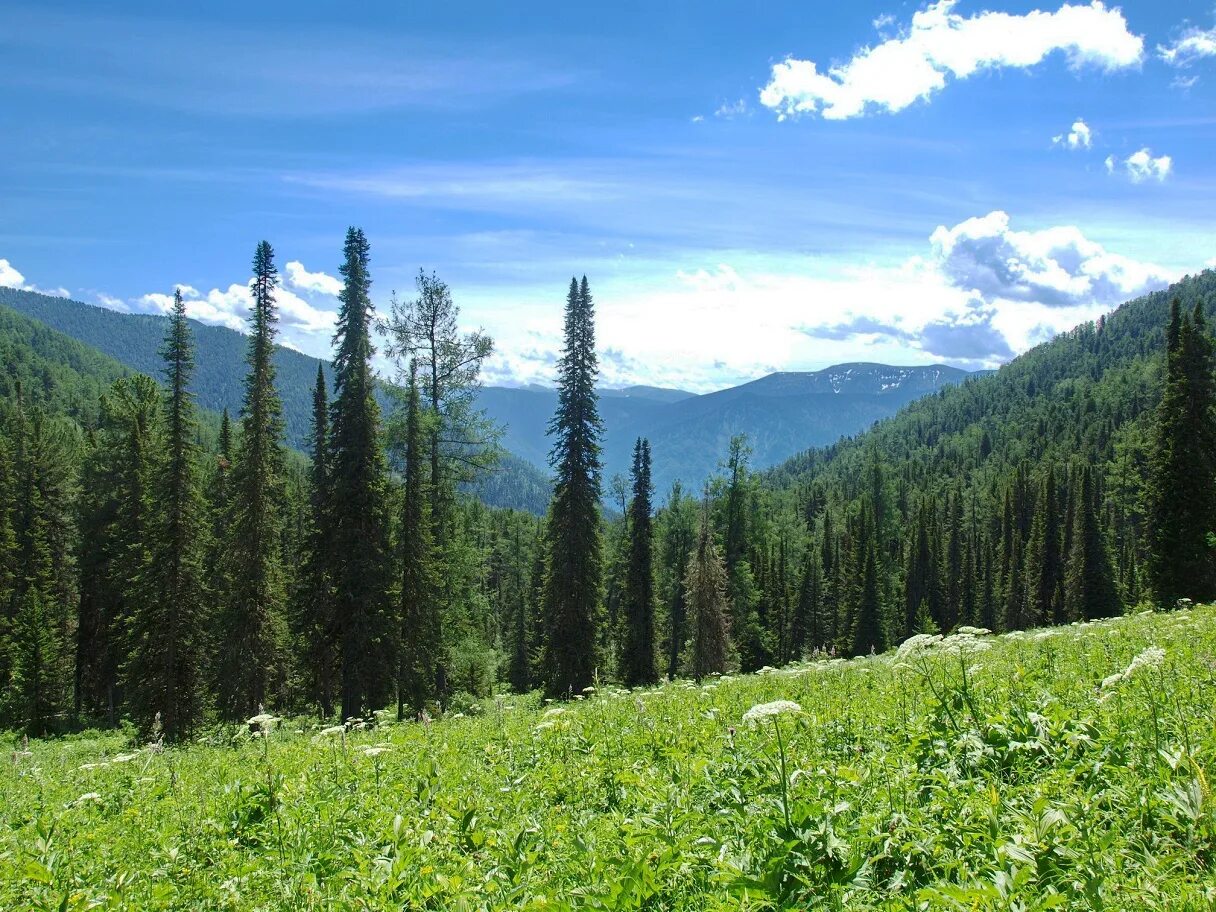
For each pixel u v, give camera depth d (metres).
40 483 56.00
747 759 7.14
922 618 80.88
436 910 5.13
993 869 4.13
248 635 34.91
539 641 76.81
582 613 38.47
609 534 73.31
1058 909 3.61
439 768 9.49
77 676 49.22
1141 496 46.50
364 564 31.16
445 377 33.88
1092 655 11.12
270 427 36.31
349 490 31.45
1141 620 18.50
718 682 17.47
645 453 48.88
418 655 33.06
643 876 4.59
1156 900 3.53
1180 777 4.79
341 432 32.53
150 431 44.91
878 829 4.75
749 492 72.19
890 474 167.38
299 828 7.39
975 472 175.62
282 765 11.68
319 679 32.81
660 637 50.84
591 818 6.69
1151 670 7.35
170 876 6.54
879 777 5.97
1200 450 43.03
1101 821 4.56
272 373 35.84
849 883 4.21
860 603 73.38
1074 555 69.31
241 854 7.08
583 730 11.18
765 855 4.54
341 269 34.19
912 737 6.75
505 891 5.19
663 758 8.85
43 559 53.44
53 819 8.88
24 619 44.59
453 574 36.19
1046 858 3.99
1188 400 43.66
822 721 8.59
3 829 9.16
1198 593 42.56
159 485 35.44
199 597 35.81
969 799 5.10
